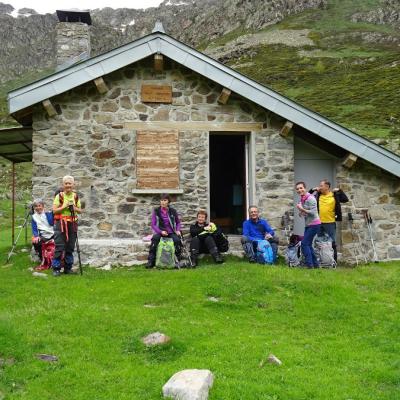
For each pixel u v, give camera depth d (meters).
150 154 11.87
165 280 9.32
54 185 11.59
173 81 12.00
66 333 6.70
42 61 155.75
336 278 9.66
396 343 6.68
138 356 6.09
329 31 96.69
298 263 11.10
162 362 5.96
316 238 11.38
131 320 7.14
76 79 11.19
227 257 11.72
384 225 12.31
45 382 5.41
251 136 12.13
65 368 5.70
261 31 111.44
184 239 11.77
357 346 6.64
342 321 7.62
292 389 5.24
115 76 11.85
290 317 7.78
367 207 12.30
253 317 7.74
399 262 12.03
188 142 11.98
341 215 11.38
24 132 12.54
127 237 11.72
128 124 11.85
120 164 11.80
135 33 173.88
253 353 6.16
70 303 7.86
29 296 8.37
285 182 12.12
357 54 76.62
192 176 11.95
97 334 6.65
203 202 11.94
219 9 141.50
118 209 11.75
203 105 12.03
